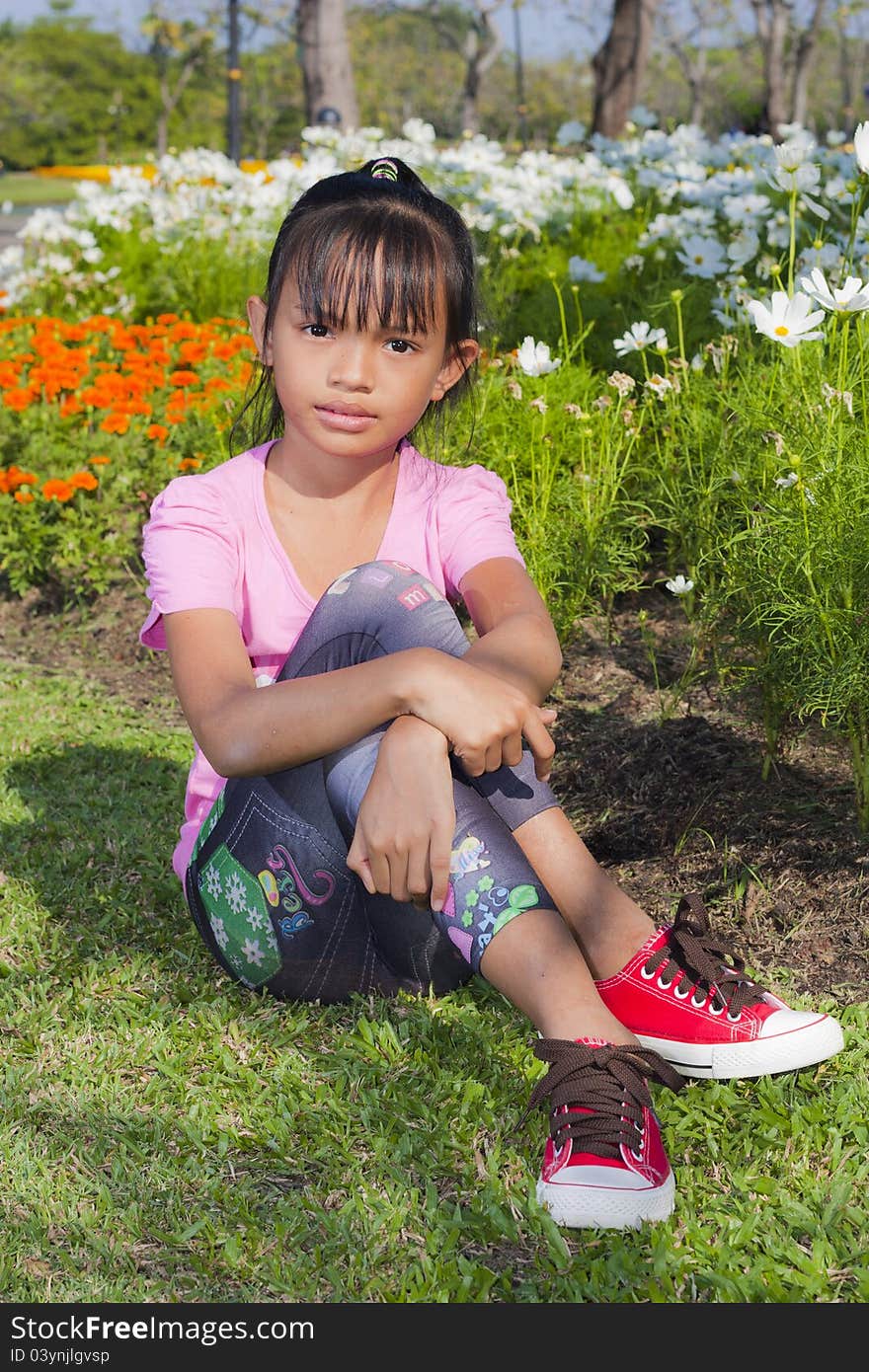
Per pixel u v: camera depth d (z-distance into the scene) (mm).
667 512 3838
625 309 5312
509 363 4273
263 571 2010
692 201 6355
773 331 2688
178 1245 1673
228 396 4938
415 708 1716
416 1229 1697
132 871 2676
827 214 3443
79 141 75625
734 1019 1910
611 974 1932
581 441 3861
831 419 2633
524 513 3494
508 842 1761
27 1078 1984
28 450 4824
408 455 2131
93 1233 1683
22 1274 1620
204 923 2111
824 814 2664
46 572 4590
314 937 2012
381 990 2168
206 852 2033
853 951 2297
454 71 49812
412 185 1964
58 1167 1811
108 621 4340
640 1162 1658
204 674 1865
